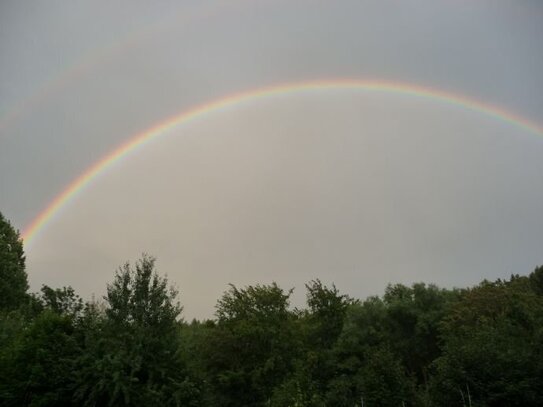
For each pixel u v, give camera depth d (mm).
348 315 54875
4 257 46031
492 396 20562
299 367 24906
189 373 23781
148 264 25438
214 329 34781
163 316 24594
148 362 23094
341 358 29562
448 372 21844
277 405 22812
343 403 22234
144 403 21688
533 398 20594
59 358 23453
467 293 55406
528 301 39719
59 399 22453
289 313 35000
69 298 35125
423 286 58500
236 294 36031
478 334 23984
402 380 21078
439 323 52312
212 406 24656
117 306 24562
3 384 23172
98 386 21766
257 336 32781
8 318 32500
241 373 30938
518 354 22109
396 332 55844
